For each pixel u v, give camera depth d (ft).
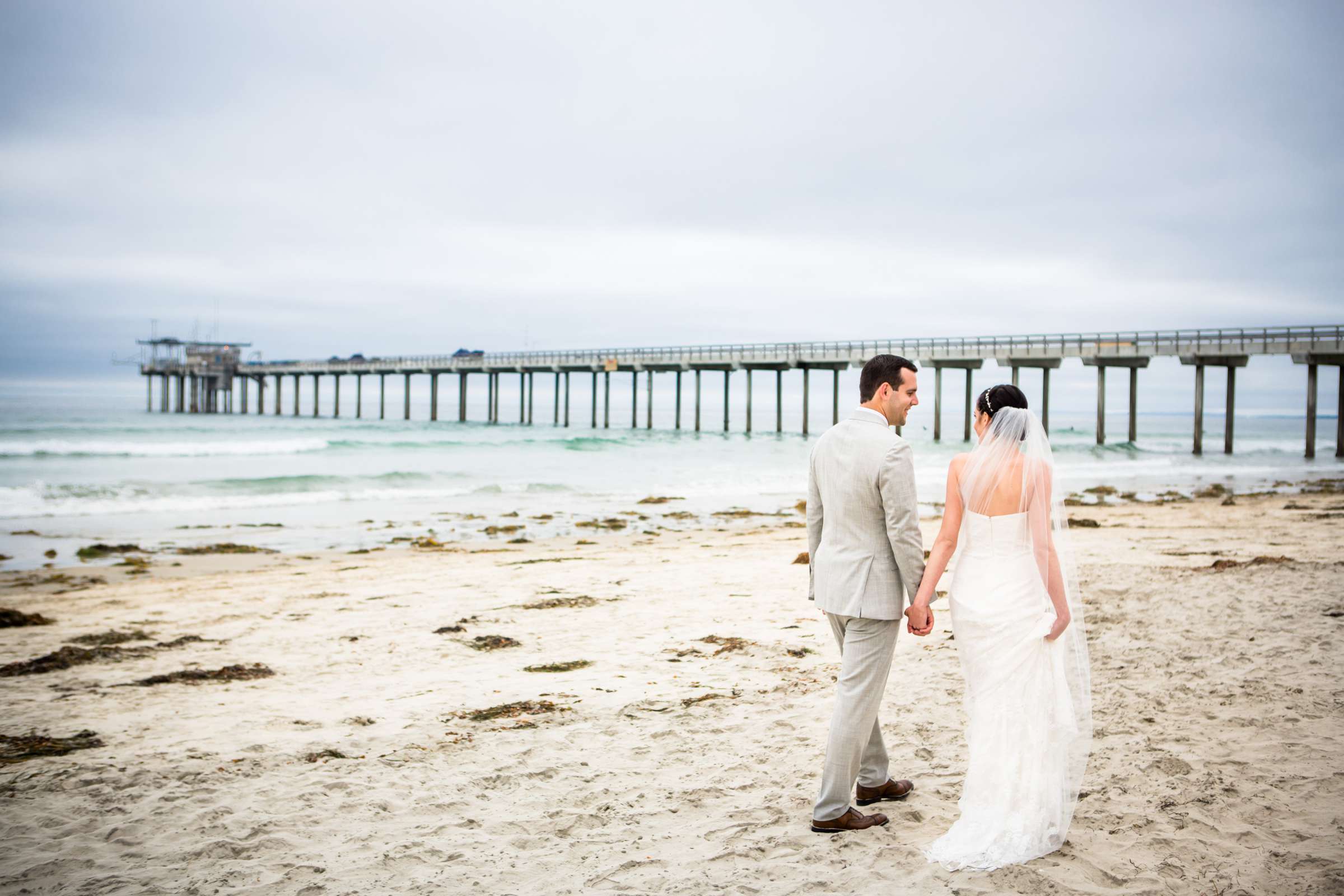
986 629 11.21
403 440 141.49
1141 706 17.07
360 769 15.21
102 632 29.86
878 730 12.68
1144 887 10.01
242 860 11.71
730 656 23.58
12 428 150.82
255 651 26.04
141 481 85.71
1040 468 11.36
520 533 63.67
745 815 12.62
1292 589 28.91
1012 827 10.90
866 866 10.75
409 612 32.27
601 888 10.55
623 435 179.73
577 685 21.04
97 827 12.89
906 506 10.96
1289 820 11.64
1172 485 99.14
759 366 168.66
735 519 71.51
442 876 11.05
